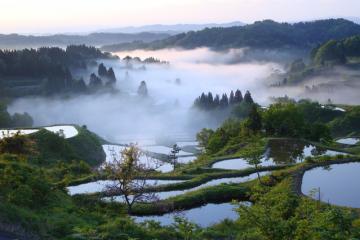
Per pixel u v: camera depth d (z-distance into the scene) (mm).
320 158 57844
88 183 52000
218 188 46156
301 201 32188
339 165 55500
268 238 21547
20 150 55094
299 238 20781
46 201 33969
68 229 27406
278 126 94250
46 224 27281
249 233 27188
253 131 95625
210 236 30547
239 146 80312
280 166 59219
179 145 179500
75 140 92938
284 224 21469
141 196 41312
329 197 41219
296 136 91812
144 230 29344
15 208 27938
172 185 50406
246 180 53688
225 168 62438
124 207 39938
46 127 107750
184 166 74875
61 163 65562
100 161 92688
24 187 32312
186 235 27703
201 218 39188
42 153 76625
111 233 27625
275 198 27438
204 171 59438
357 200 40219
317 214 23203
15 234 24797
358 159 57500
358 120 159250
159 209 40500
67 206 34906
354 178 48719
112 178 41000
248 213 22891
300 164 56094
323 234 20688
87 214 33844
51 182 41031
